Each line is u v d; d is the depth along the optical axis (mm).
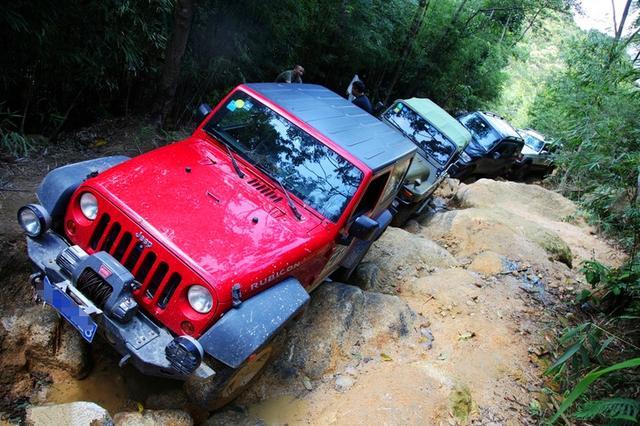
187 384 3408
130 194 3400
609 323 6012
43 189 3590
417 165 8945
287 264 3492
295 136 4320
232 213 3594
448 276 6461
